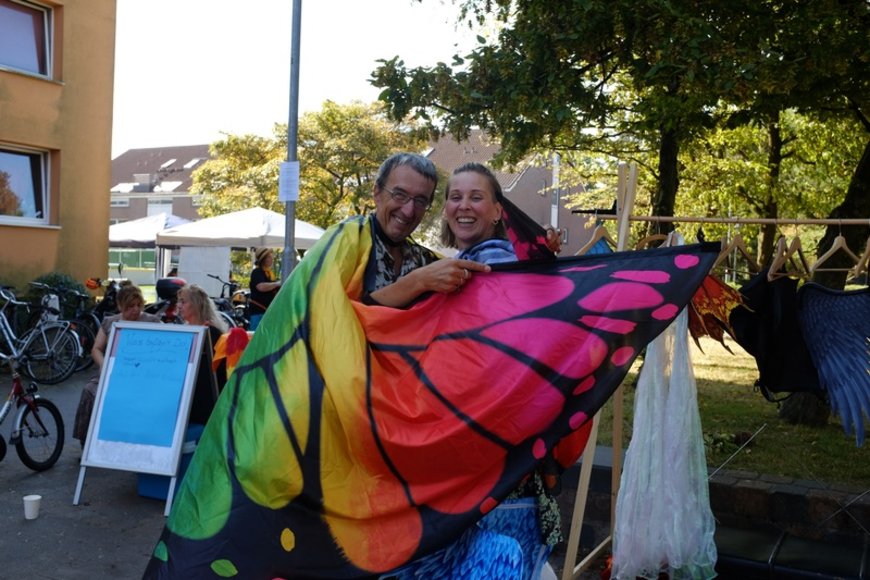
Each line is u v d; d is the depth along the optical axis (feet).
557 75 27.30
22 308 40.86
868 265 13.65
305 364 9.07
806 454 21.21
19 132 43.83
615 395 16.12
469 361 9.12
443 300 9.52
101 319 43.37
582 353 8.98
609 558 16.07
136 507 20.08
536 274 9.50
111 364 21.02
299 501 8.87
